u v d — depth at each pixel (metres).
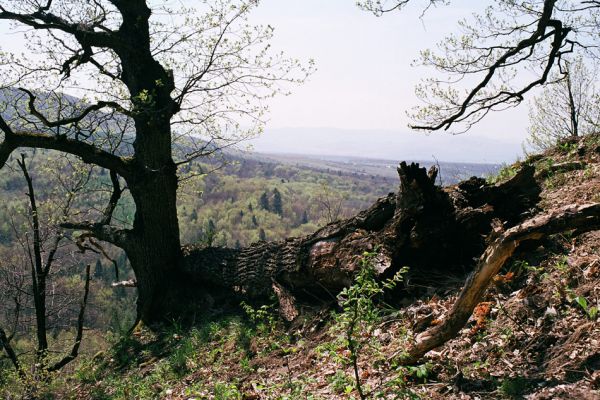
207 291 11.42
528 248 6.89
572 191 8.31
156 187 11.70
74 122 11.21
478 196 7.63
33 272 14.69
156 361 9.86
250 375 7.37
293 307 9.16
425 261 7.63
